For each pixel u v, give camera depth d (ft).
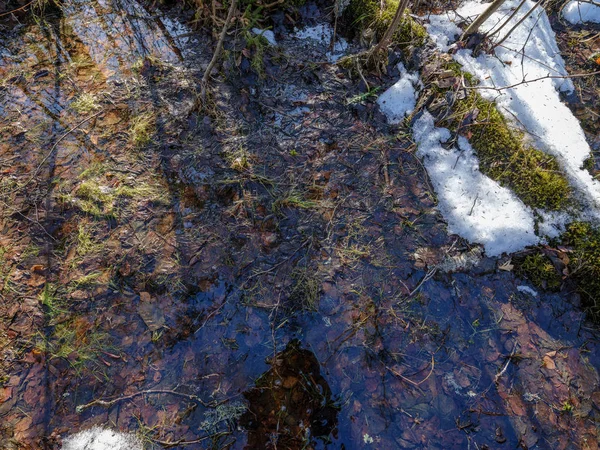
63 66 11.73
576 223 9.36
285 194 10.03
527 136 10.42
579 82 11.35
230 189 10.07
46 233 9.34
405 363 8.36
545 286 9.02
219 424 7.82
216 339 8.54
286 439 7.72
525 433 7.72
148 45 12.17
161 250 9.32
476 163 10.29
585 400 7.99
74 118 10.87
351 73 11.68
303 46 12.23
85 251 9.20
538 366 8.29
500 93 10.83
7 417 7.60
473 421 7.82
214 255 9.32
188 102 11.14
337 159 10.56
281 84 11.58
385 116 11.16
